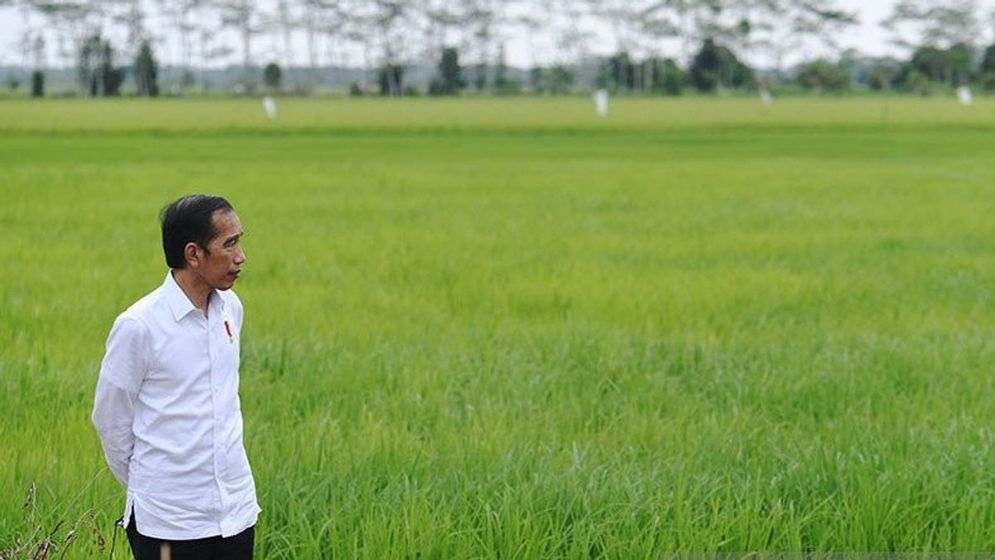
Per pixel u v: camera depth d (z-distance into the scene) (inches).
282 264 578.2
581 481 228.8
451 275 548.1
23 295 482.9
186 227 152.5
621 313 455.8
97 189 969.5
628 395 324.2
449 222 775.7
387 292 506.6
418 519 207.9
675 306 467.2
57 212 805.2
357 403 309.6
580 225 764.6
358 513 212.5
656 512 213.8
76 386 321.7
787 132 2241.6
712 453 254.8
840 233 722.2
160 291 156.3
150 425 154.8
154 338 153.0
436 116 2723.9
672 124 2401.6
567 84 5044.3
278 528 213.5
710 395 335.0
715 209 868.0
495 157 1521.9
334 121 2495.1
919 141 1927.9
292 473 231.5
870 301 491.8
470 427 280.1
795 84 4916.3
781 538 208.7
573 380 341.4
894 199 941.2
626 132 2240.4
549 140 1978.3
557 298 480.7
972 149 1702.8
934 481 227.0
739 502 217.9
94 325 419.2
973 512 213.3
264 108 3134.8
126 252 616.1
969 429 274.4
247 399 311.1
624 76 5098.4
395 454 247.6
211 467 155.8
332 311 456.1
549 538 203.0
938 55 4931.1
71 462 244.8
